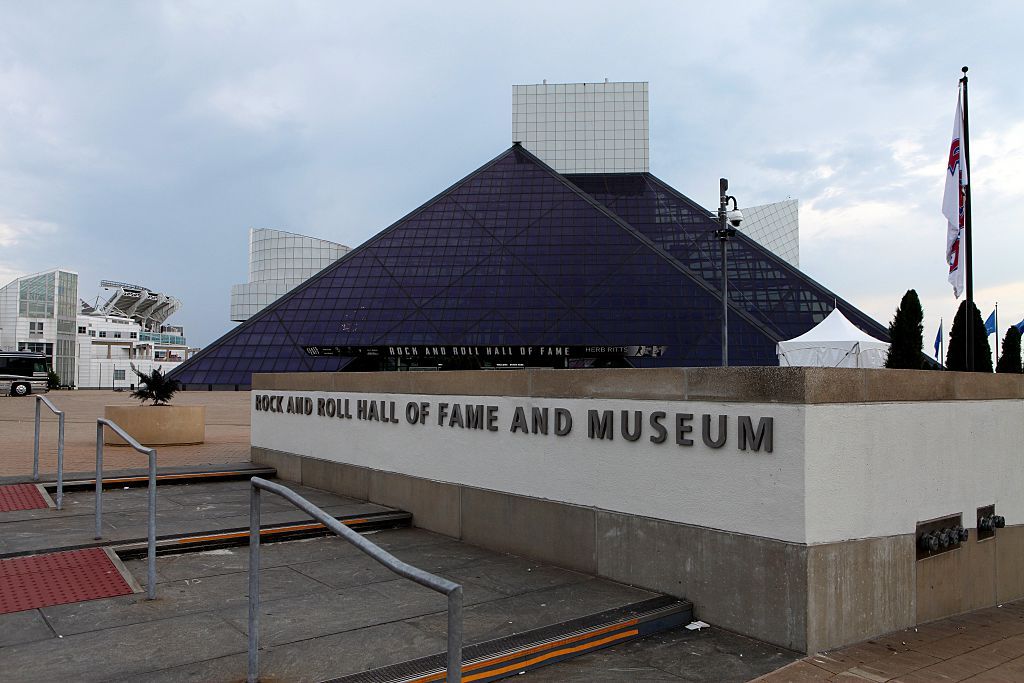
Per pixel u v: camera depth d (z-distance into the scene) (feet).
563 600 20.89
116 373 378.94
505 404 26.89
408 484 31.76
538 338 204.85
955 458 23.00
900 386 20.99
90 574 22.38
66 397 159.53
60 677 15.17
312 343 209.26
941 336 125.90
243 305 300.61
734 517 19.53
